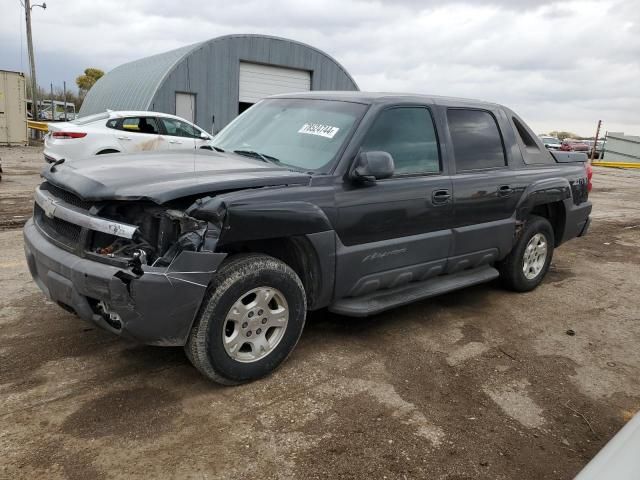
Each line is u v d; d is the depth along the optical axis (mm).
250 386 3471
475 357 4141
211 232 3076
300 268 3771
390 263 4160
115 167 3570
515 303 5461
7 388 3273
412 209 4207
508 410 3422
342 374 3703
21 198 9695
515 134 5453
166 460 2721
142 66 23781
